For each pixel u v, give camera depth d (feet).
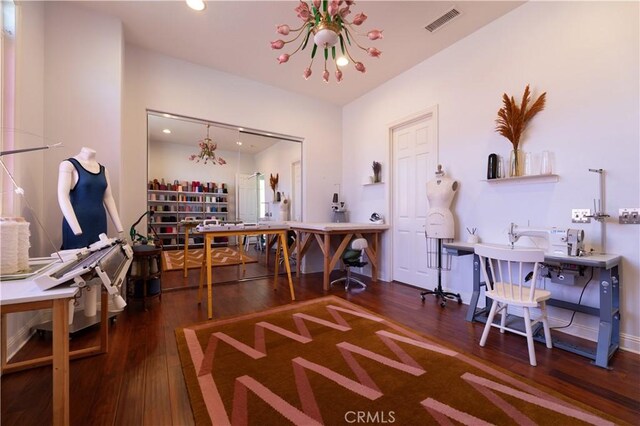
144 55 10.82
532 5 8.26
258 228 10.08
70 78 8.50
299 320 8.22
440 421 4.19
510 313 8.79
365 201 14.96
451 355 6.20
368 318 8.43
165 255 12.44
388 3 8.28
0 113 6.31
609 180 6.89
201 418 4.23
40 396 4.82
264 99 13.76
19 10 6.64
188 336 7.07
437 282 11.32
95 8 8.66
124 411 4.44
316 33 5.66
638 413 4.42
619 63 6.74
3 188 6.36
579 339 7.20
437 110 11.09
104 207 8.11
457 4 8.40
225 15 8.91
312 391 4.89
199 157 12.55
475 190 9.80
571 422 4.17
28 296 3.15
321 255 15.72
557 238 6.98
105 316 6.28
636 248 6.51
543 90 8.05
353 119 15.75
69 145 8.46
